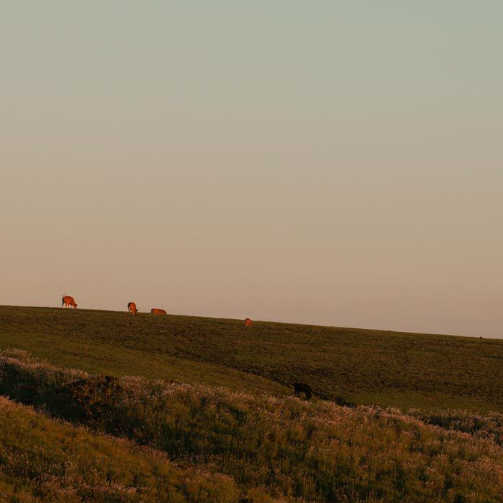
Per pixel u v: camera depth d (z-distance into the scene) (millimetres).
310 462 42781
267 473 40969
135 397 49781
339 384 100625
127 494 33250
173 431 45656
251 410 50312
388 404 89500
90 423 46062
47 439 38688
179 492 35344
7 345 88062
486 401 98312
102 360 87125
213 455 42594
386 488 40500
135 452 40781
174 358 103500
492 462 47500
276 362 111562
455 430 60062
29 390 52719
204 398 52094
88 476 34562
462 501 40406
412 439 50312
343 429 49156
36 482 32531
